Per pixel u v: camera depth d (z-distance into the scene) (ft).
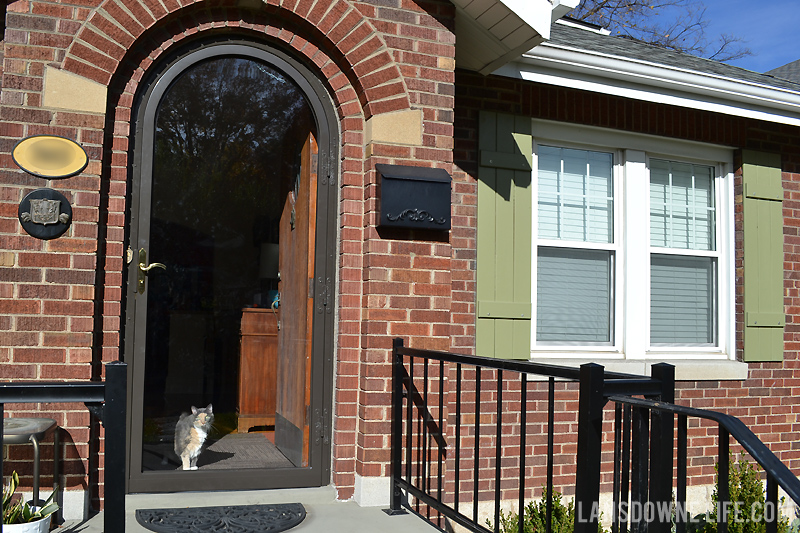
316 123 13.98
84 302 11.74
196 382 17.03
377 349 13.23
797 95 18.85
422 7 13.93
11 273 11.43
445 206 13.47
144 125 12.95
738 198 19.92
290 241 15.35
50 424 11.02
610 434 17.84
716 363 18.95
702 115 19.45
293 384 14.64
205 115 14.20
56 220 11.59
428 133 13.78
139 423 12.69
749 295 19.56
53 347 11.56
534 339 17.69
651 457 8.21
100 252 12.32
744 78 21.25
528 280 17.20
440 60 13.97
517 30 14.23
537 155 18.13
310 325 13.79
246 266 17.44
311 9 13.29
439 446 12.28
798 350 20.30
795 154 20.72
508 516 16.11
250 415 17.66
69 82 11.87
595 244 18.44
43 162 11.64
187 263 15.94
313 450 13.55
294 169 15.05
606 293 18.65
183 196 15.43
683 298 19.58
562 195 18.29
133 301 12.77
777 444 19.76
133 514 12.03
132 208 12.84
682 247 19.57
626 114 18.52
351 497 13.42
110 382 7.77
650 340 19.06
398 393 12.96
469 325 16.61
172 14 12.66
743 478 18.33
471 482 16.37
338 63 13.82
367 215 13.46
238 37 13.46
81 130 11.89
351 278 13.61
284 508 12.55
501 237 17.01
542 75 16.87
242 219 16.55
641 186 18.92
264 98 14.15
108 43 12.14
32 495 11.30
